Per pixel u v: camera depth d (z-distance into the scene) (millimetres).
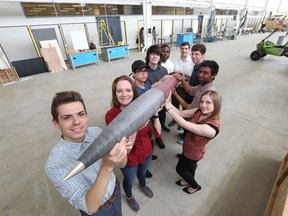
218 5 12289
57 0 5996
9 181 1957
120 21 8930
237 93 3971
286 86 4266
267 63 6438
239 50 8914
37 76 5965
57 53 6559
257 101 3578
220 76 5105
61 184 670
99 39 8078
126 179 1426
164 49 2393
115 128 600
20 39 6438
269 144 2363
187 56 2551
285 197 1123
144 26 8383
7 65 5719
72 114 683
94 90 4438
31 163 2205
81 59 6590
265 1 17719
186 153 1442
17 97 4266
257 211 1555
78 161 499
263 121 2895
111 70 6203
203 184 1831
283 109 3238
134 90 1228
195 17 12414
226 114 3139
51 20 6891
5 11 5875
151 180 1909
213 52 8539
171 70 2568
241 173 1941
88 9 7660
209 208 1600
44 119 3221
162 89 952
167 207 1626
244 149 2293
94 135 867
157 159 2197
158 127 1397
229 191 1746
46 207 1663
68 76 5770
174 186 1833
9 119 3268
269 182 1823
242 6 14969
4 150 2455
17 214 1616
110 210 980
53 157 696
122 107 1226
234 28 13555
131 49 10039
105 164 579
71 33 6664
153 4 8469
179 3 9680
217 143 2418
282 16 17984
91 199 625
